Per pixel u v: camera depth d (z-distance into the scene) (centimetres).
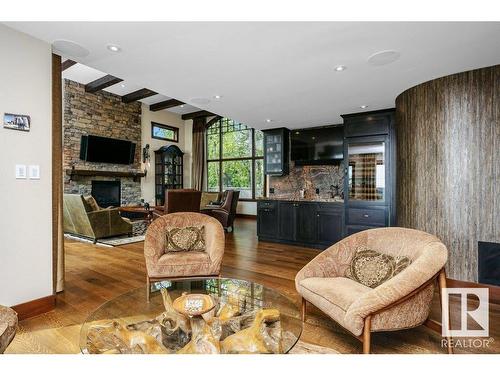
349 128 418
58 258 261
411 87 309
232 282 219
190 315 131
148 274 244
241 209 875
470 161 268
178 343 133
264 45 214
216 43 211
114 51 225
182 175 950
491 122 257
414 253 181
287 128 534
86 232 479
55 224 252
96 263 360
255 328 137
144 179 830
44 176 224
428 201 294
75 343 181
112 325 142
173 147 870
